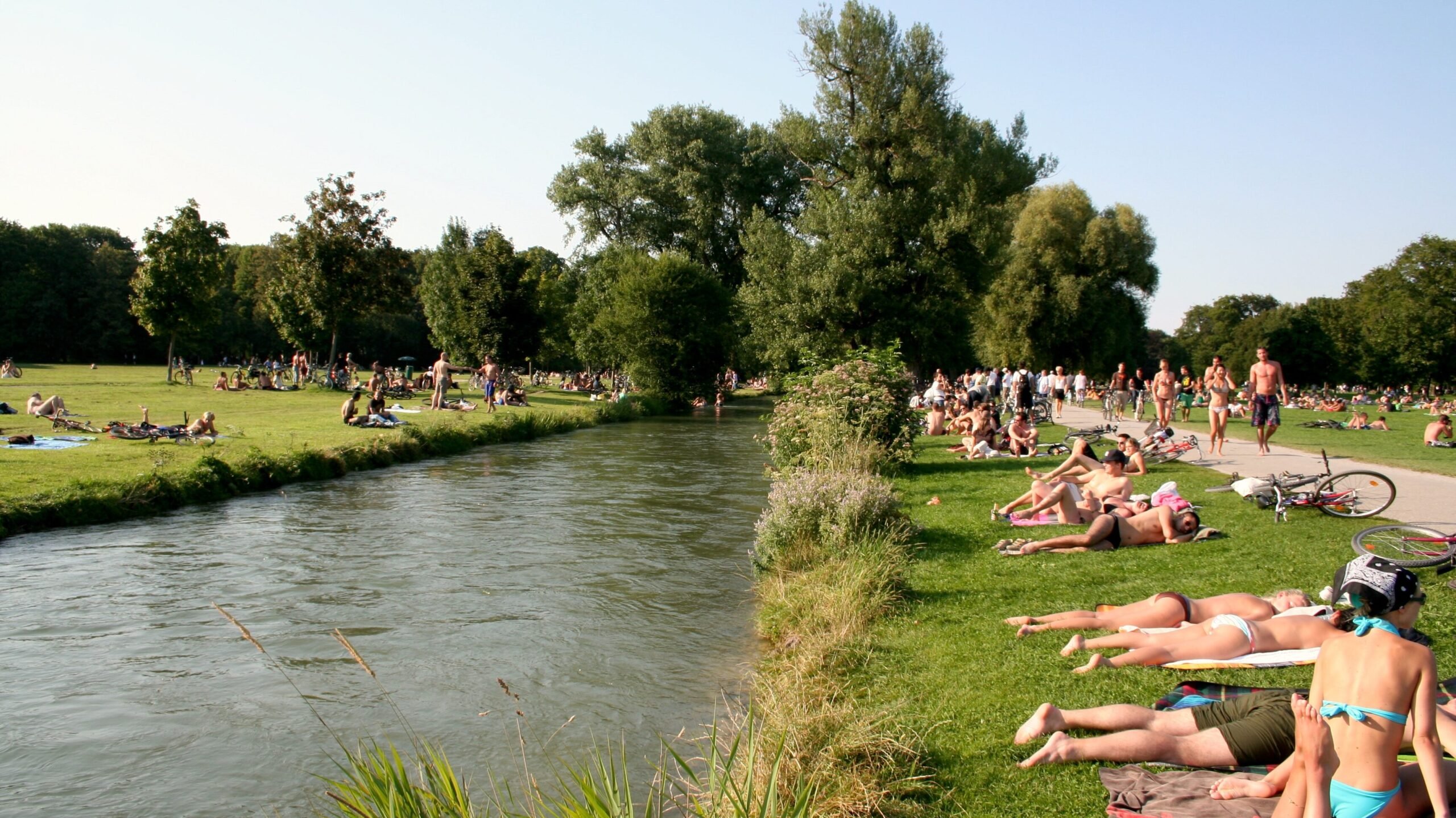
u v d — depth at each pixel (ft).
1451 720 14.76
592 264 224.33
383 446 82.48
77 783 21.44
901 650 25.72
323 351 325.62
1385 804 12.51
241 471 63.67
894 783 17.10
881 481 52.13
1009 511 44.42
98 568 41.34
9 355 275.18
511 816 16.85
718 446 106.01
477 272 174.70
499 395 147.74
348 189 165.68
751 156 207.31
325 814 19.74
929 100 137.80
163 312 157.99
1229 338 357.61
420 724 24.50
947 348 152.25
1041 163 143.23
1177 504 36.04
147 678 28.02
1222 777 15.56
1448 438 74.84
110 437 75.92
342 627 32.89
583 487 69.67
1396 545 30.60
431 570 41.42
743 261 146.72
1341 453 66.80
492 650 30.30
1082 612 25.27
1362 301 283.59
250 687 27.27
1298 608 23.00
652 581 39.55
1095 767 16.61
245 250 336.08
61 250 293.02
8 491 50.80
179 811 20.17
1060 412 131.13
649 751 22.44
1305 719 12.85
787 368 140.36
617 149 218.38
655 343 178.40
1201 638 21.68
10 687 27.35
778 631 30.99
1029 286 209.36
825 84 144.05
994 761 17.43
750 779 14.65
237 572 41.01
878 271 134.41
